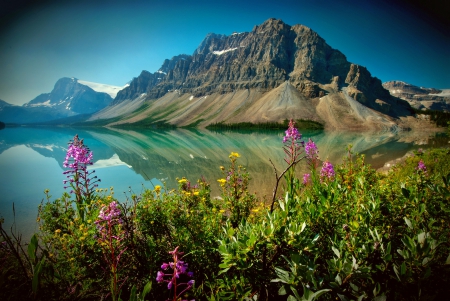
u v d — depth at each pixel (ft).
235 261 9.70
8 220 53.21
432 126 645.10
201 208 19.47
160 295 12.95
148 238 15.81
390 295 8.86
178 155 192.34
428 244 7.97
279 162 145.18
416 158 61.67
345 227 10.69
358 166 23.20
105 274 13.42
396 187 14.88
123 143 314.96
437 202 11.98
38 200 73.56
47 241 18.52
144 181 98.02
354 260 8.30
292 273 8.58
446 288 8.71
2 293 11.07
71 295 12.76
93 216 17.89
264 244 10.36
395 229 11.69
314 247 9.89
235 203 23.11
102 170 125.70
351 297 8.63
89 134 567.18
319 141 306.76
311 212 12.21
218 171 123.13
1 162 158.71
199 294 12.21
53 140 386.73
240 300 10.01
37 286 10.61
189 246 14.69
